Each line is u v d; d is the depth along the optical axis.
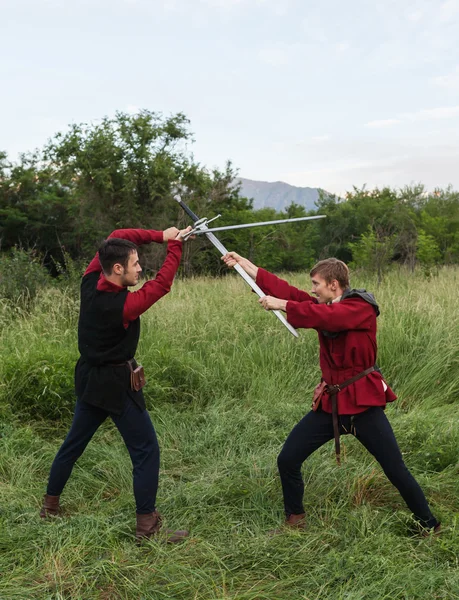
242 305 7.95
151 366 5.48
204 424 4.61
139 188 18.94
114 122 18.94
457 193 26.84
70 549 2.81
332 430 3.01
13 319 7.29
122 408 3.01
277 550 2.83
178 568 2.67
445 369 5.62
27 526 3.04
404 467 2.97
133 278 2.98
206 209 19.88
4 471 3.74
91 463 3.88
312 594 2.49
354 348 2.92
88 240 20.81
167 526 3.13
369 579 2.57
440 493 3.47
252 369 5.82
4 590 2.48
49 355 5.12
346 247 26.81
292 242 25.34
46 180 23.83
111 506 3.36
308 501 3.35
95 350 3.00
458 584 2.50
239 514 3.28
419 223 23.80
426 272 12.77
